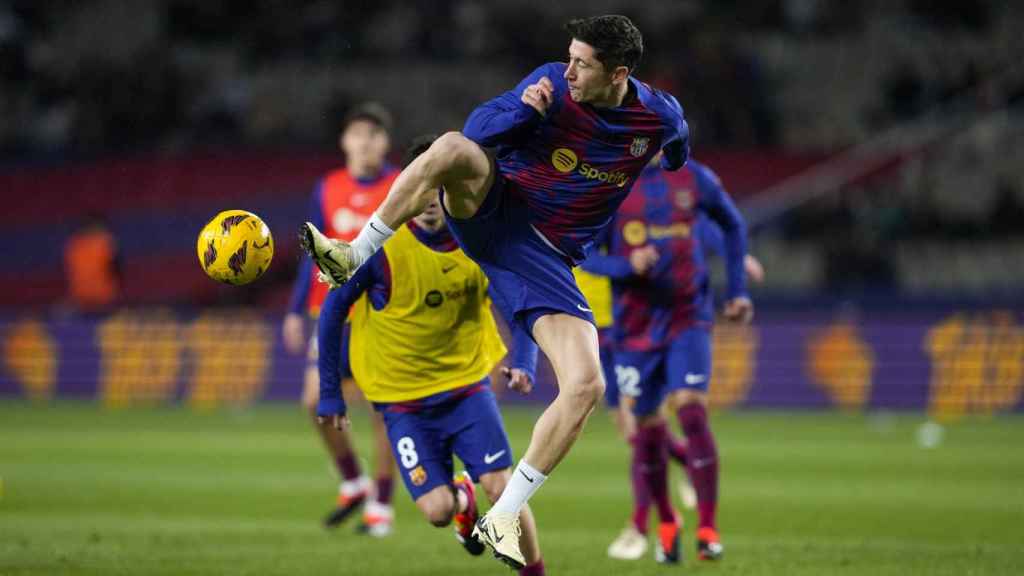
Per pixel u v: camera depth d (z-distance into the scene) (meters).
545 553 30.83
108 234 87.94
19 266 99.88
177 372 85.06
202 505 39.62
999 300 77.50
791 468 49.06
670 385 30.55
